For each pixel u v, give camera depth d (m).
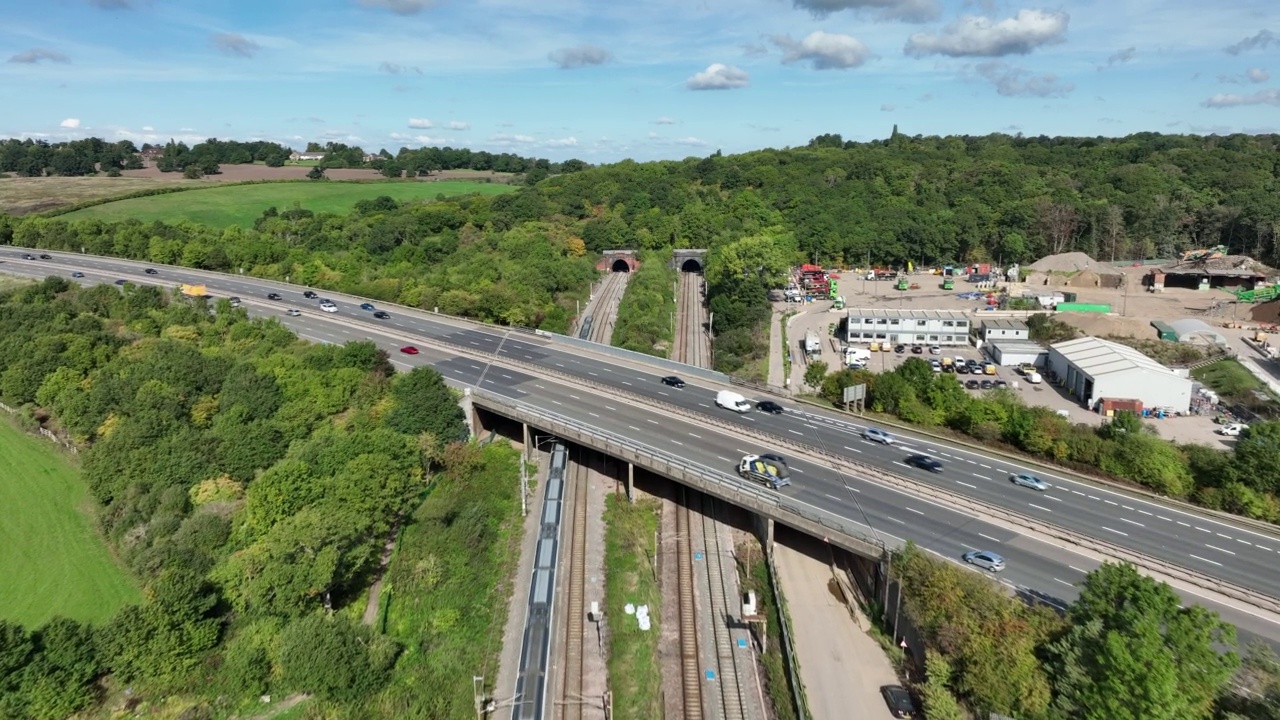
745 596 76.25
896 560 67.00
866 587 76.62
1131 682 46.97
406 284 177.62
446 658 66.75
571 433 97.81
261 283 188.88
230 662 62.84
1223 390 138.88
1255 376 142.50
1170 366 153.75
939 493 81.88
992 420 99.31
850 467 89.12
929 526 75.25
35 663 59.09
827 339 181.62
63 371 113.69
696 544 86.31
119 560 81.25
